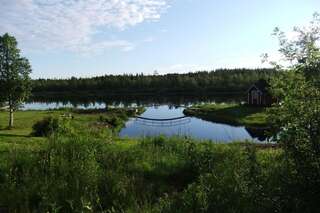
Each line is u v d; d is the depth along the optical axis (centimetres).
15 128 4212
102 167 1184
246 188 809
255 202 770
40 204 924
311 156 699
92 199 966
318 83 713
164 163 1252
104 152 1295
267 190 765
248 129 4269
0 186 1031
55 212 873
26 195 991
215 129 4406
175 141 1541
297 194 711
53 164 1136
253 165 867
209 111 6612
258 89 6694
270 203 749
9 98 4250
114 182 1062
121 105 9894
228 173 937
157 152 1353
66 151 1244
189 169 1218
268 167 870
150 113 7450
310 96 714
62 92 16875
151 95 14112
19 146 1455
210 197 826
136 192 1055
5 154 1303
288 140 718
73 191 995
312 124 697
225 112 6222
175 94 14112
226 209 787
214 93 13612
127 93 15388
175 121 5647
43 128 2739
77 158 1186
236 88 14075
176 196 945
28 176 1076
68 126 2172
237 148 1232
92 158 1178
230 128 4462
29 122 4866
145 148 1427
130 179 1120
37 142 1961
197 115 6438
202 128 4578
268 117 759
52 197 955
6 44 4184
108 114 6456
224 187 852
